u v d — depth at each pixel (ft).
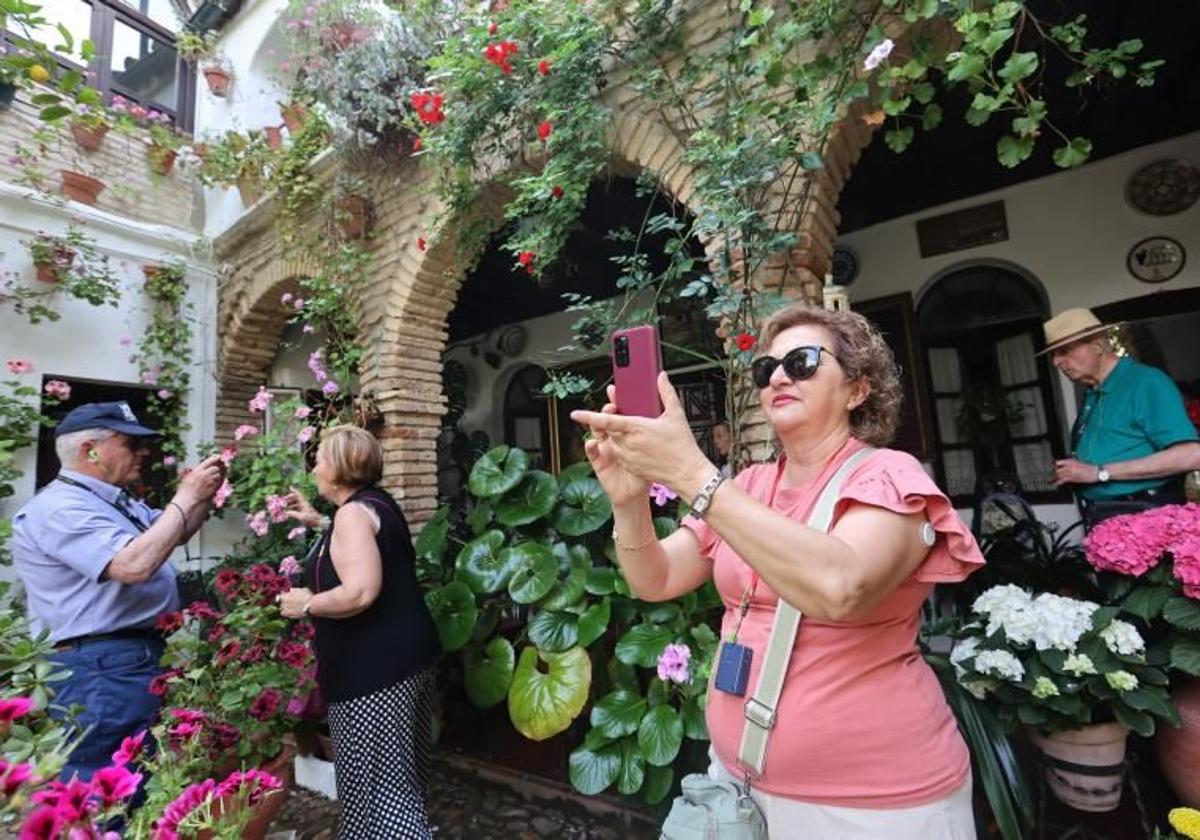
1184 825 4.45
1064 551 10.37
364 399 11.95
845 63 6.50
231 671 7.12
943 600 10.47
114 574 6.17
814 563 2.67
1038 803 6.63
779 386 3.72
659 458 2.91
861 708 3.22
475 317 21.84
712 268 7.43
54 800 2.55
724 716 3.71
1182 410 6.94
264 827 6.64
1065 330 7.75
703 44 8.16
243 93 17.02
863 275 15.42
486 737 10.91
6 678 4.56
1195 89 10.70
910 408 14.74
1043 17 8.79
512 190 10.75
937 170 13.25
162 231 15.48
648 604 8.38
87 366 13.87
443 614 9.27
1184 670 5.48
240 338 16.05
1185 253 12.09
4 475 11.52
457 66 9.14
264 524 10.84
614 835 8.32
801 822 3.31
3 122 12.94
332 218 12.82
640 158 8.81
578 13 8.12
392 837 6.27
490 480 9.90
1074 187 13.12
